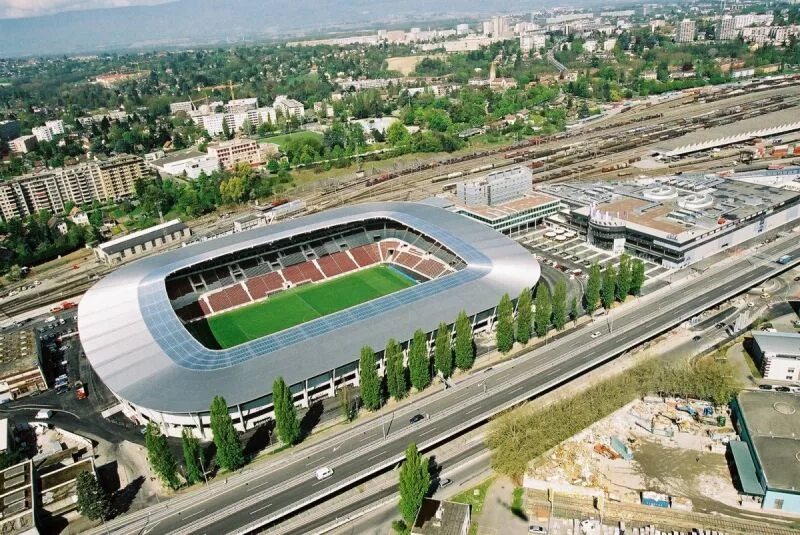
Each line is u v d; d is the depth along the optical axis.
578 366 165.50
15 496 127.00
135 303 184.38
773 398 147.50
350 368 162.50
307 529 122.50
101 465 143.50
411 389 162.12
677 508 125.06
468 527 120.88
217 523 121.69
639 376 159.50
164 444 126.62
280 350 159.38
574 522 123.19
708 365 158.75
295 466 136.12
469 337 162.25
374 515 125.81
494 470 135.75
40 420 162.75
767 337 170.62
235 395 143.62
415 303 179.75
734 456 133.38
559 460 139.38
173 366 154.00
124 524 124.19
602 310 196.75
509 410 150.50
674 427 147.38
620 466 136.75
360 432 145.75
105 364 157.25
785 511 123.00
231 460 133.25
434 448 144.12
